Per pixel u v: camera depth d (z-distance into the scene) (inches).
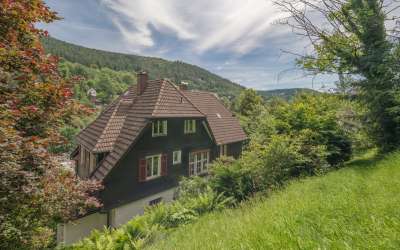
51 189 196.9
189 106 778.2
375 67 367.6
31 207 187.0
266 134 499.8
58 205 206.4
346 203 147.8
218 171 405.4
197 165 818.2
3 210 164.6
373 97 374.9
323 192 203.9
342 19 419.8
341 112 467.8
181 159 748.6
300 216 140.5
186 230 233.5
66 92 226.4
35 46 232.4
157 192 661.9
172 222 305.1
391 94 351.9
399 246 85.0
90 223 546.9
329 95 455.5
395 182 175.2
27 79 209.9
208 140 857.5
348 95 428.5
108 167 562.3
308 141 424.2
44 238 233.5
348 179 237.9
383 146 393.4
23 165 167.5
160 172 679.1
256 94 1846.7
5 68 198.7
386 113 371.6
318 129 454.9
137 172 617.6
